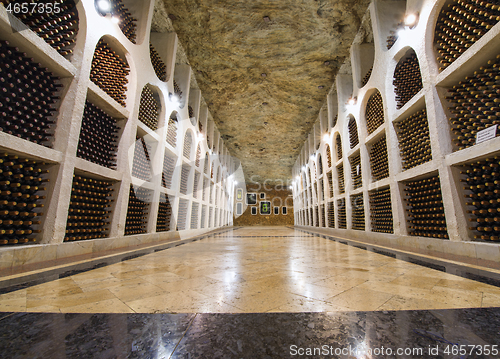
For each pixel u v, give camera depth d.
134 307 1.38
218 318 1.22
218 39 6.99
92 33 3.77
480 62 3.26
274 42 7.06
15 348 0.89
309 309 1.35
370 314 1.27
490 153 2.94
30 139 3.07
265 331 1.07
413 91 4.75
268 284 1.90
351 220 7.66
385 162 5.64
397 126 5.10
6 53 2.66
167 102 6.50
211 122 11.91
